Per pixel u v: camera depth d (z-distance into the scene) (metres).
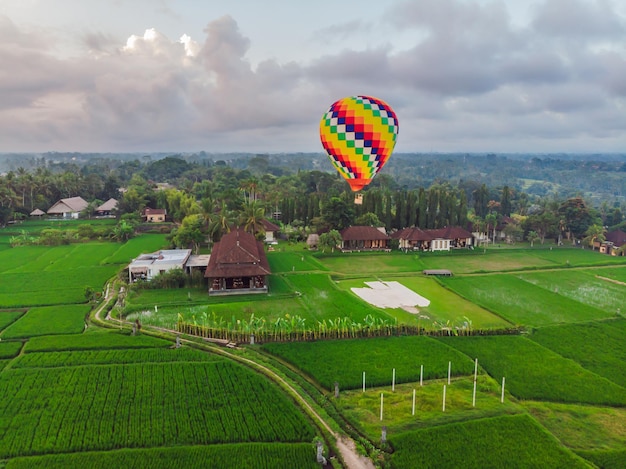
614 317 65.38
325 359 49.16
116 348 51.19
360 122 57.81
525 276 90.94
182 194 153.62
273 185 194.88
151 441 35.00
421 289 79.38
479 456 33.81
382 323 57.97
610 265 101.75
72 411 38.41
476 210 164.88
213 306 66.00
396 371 46.50
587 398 42.59
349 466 32.69
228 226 107.12
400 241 115.56
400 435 35.78
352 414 38.88
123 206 154.75
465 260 105.19
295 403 41.03
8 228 135.50
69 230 121.56
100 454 33.22
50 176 180.88
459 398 42.00
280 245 114.50
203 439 35.31
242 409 39.28
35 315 60.97
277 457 33.34
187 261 84.94
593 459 34.28
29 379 43.31
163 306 65.81
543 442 35.53
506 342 55.34
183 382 43.56
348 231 112.94
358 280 85.06
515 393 43.28
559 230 129.38
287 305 67.25
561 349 54.06
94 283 77.06
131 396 41.00
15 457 33.09
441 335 57.62
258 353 51.22
